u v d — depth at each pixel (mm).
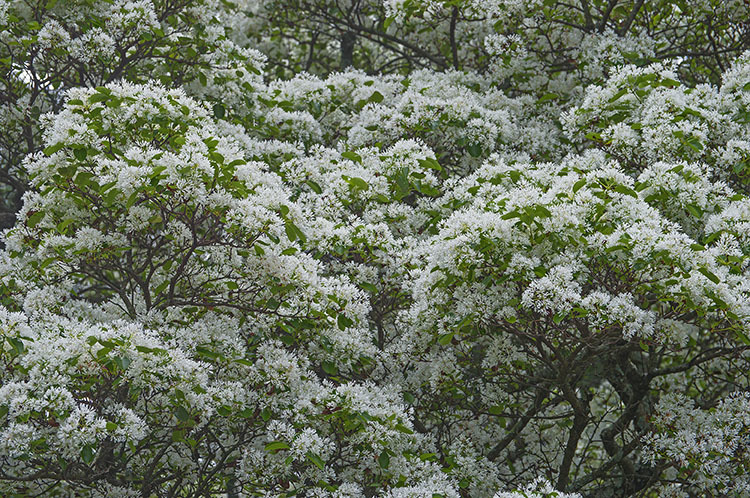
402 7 10758
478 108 8703
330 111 9945
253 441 6695
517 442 8969
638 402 8156
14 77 9492
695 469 6777
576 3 11508
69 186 6316
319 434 6301
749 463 6672
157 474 6781
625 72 7914
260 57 9734
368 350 6879
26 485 6988
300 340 6910
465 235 5926
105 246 6375
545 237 5992
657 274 5883
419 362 7496
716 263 5984
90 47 8703
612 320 5613
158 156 5809
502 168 7660
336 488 6016
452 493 5969
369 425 6137
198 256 6711
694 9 10781
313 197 7656
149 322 6520
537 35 10469
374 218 7598
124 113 6535
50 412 5250
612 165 6605
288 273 6270
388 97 9938
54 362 5457
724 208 6660
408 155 7762
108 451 6527
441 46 12547
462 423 8281
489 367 7289
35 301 6668
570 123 8055
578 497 5570
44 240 6512
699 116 7387
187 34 9703
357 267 7242
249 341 6812
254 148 8562
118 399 6254
